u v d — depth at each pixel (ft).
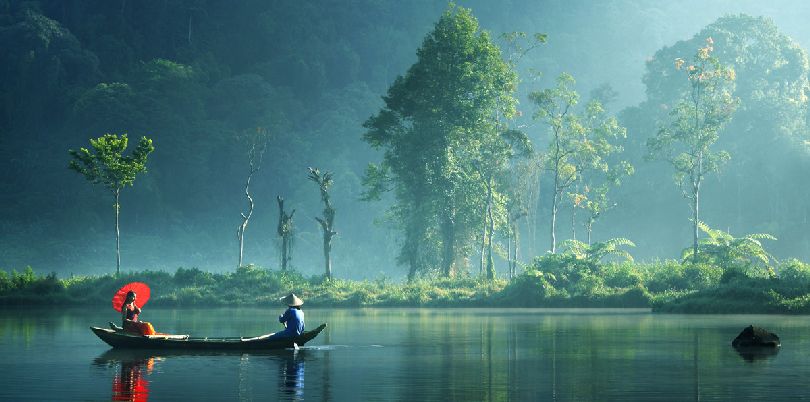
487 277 336.90
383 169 380.99
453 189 357.00
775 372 93.09
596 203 417.49
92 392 81.76
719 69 342.64
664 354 112.78
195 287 309.01
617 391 80.59
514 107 365.40
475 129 351.87
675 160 348.38
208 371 97.71
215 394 80.38
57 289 321.32
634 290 273.75
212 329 168.66
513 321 191.93
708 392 79.51
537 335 147.33
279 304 294.05
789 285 236.02
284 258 337.11
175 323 187.93
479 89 352.90
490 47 356.79
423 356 112.88
